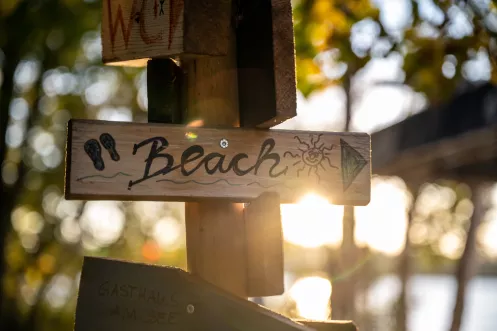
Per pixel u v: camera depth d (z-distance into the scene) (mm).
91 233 11359
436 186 10508
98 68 9086
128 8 1918
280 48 1864
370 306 9375
